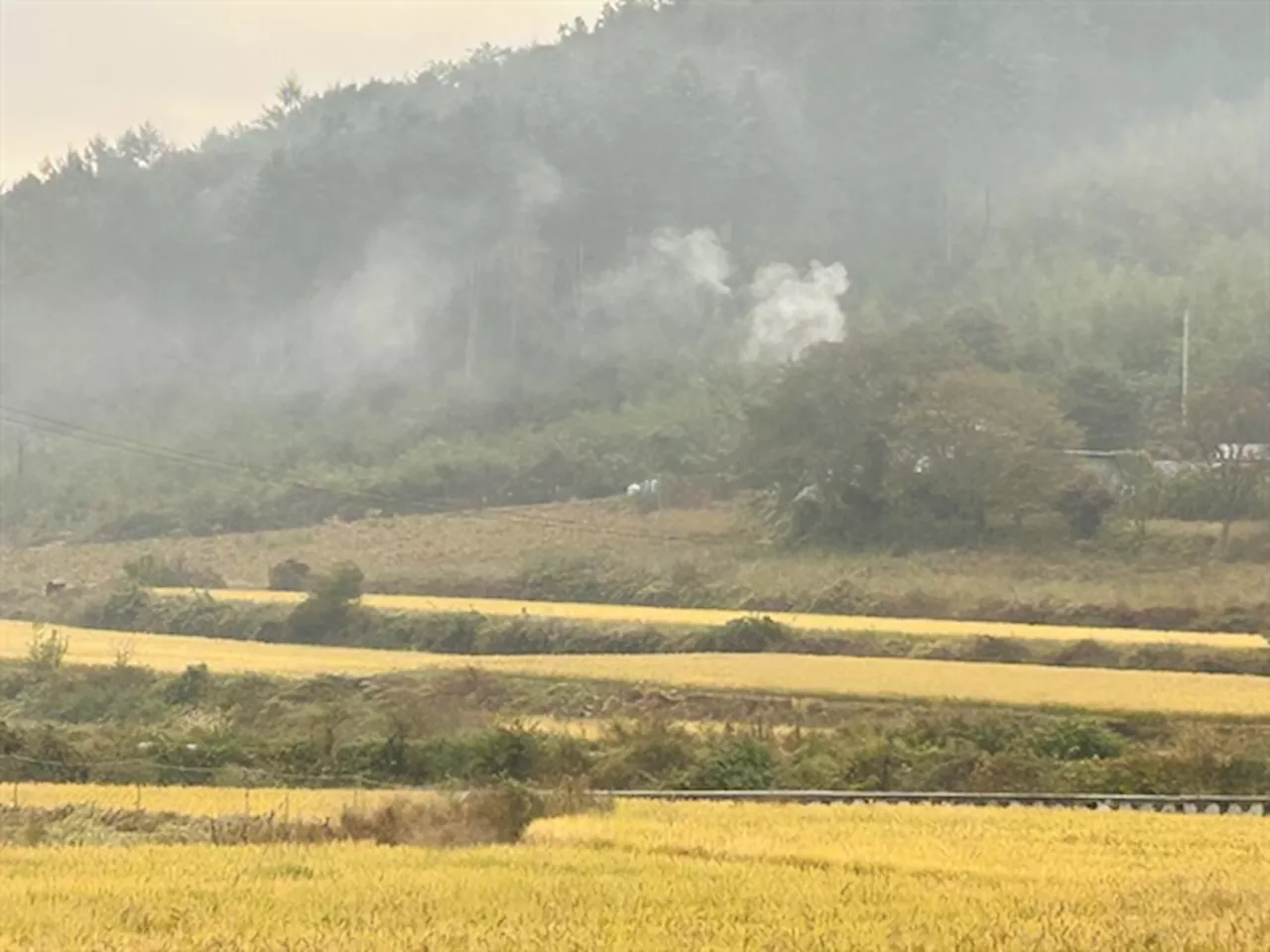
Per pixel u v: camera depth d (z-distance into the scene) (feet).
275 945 74.74
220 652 258.37
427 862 103.91
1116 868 104.32
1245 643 245.65
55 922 80.48
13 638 272.31
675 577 312.29
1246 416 372.58
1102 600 282.15
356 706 209.97
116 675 229.66
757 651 256.11
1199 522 332.60
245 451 464.65
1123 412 383.86
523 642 263.90
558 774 172.86
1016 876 99.96
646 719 190.60
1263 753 176.24
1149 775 168.04
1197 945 76.69
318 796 149.07
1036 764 172.86
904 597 290.15
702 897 89.51
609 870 100.83
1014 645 246.68
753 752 173.47
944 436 331.98
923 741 182.91
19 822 130.72
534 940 76.28
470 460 421.18
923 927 80.64
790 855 108.58
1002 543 327.26
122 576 329.11
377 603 290.97
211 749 183.83
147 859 104.17
